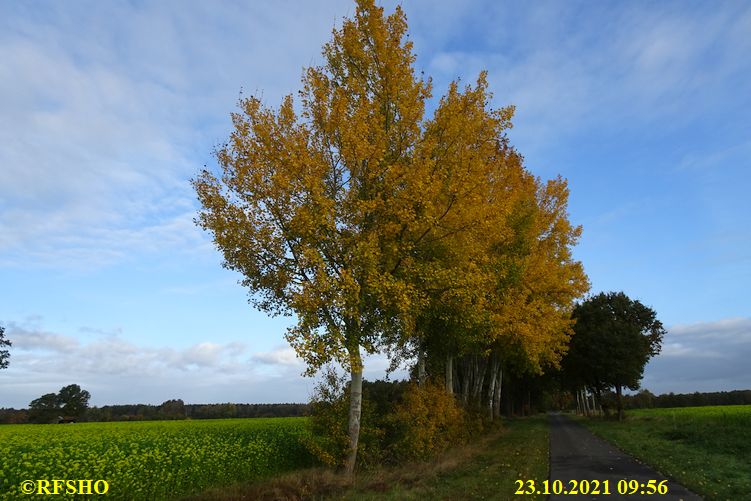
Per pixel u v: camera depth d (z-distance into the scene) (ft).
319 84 42.80
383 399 59.47
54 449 45.68
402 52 44.80
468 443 68.23
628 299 157.58
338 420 46.91
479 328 60.75
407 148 44.19
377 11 44.14
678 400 290.97
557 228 83.87
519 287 73.87
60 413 168.76
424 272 43.29
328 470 40.78
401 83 44.27
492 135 47.14
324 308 38.22
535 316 76.43
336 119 39.99
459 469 44.16
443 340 66.49
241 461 47.52
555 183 86.89
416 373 67.62
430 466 45.55
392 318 45.60
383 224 41.22
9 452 43.68
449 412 60.54
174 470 42.42
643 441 68.44
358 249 37.35
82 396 173.06
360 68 45.47
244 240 39.65
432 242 45.16
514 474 40.91
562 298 83.87
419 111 43.39
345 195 41.04
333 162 42.32
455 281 43.45
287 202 38.86
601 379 147.43
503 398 220.64
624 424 115.24
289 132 39.63
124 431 76.64
